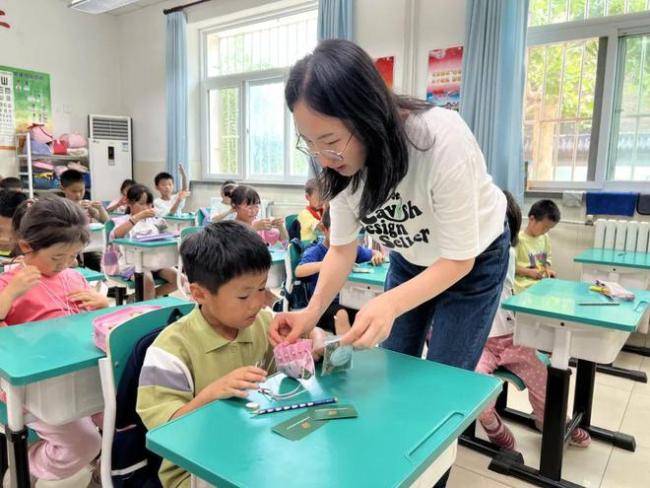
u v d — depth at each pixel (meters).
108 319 1.29
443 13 4.32
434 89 4.42
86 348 1.25
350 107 0.86
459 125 1.04
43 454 1.41
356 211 1.16
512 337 2.01
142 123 7.28
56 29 6.76
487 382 0.92
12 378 1.09
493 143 3.88
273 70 5.88
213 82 6.48
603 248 3.52
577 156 3.90
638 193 3.47
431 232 1.15
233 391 0.83
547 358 2.14
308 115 0.89
